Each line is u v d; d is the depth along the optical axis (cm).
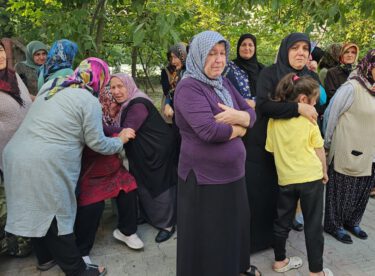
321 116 313
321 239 214
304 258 251
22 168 185
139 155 267
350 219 279
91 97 200
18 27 544
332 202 273
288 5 413
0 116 221
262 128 233
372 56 244
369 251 260
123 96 262
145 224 303
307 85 207
